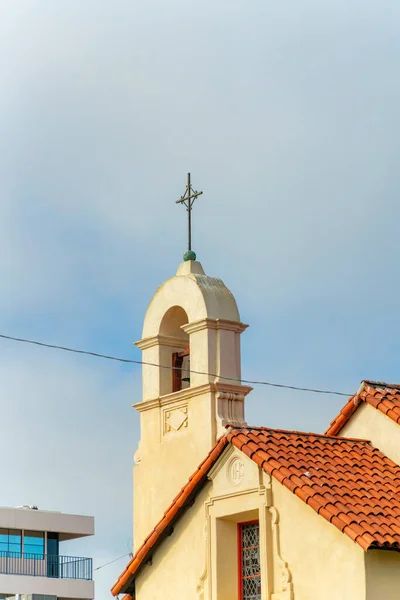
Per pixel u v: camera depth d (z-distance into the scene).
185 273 37.81
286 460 30.19
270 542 29.78
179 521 32.44
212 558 31.16
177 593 31.98
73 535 95.94
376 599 27.55
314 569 28.69
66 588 93.25
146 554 32.66
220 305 36.31
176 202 38.97
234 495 30.88
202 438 35.31
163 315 37.56
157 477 36.56
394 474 31.06
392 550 27.86
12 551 92.44
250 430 31.34
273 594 29.36
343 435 33.41
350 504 28.78
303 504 29.31
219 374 35.59
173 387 37.59
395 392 33.09
